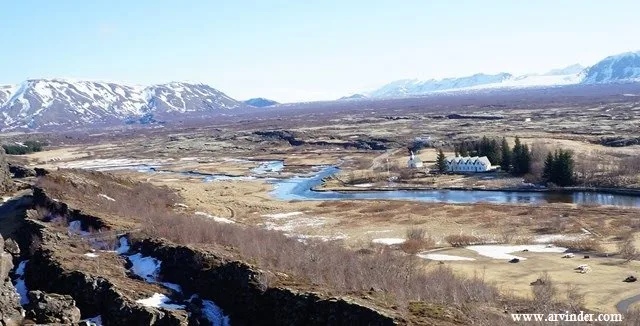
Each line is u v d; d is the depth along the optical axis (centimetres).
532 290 7650
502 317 6241
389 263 8119
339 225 13212
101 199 10819
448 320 5897
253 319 6394
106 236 8475
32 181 12300
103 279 6706
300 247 8494
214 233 8650
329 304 5947
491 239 11256
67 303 6116
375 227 12912
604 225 12062
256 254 7738
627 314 6619
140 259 7794
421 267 8681
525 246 10669
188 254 7381
